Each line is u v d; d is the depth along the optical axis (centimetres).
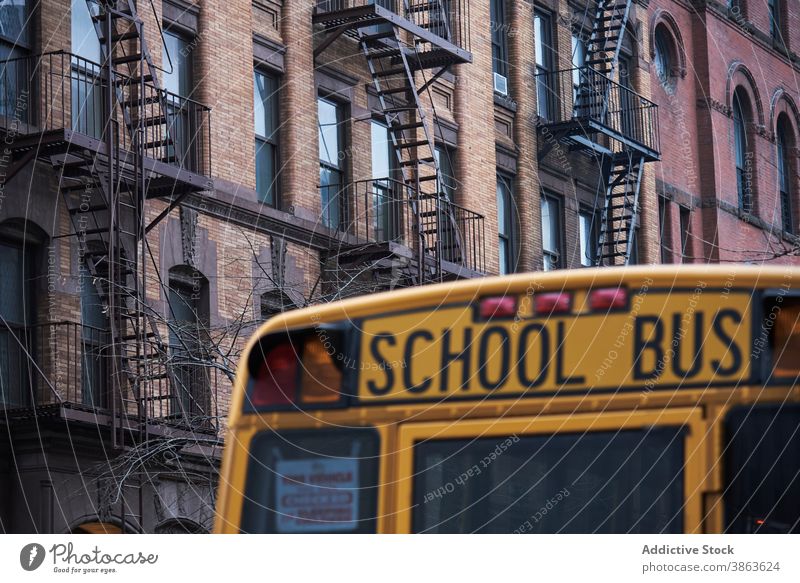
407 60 2598
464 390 855
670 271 842
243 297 2198
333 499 858
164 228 2086
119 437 1902
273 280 2069
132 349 2012
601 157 3159
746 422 811
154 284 2059
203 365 1900
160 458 1978
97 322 2005
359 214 2480
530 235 2928
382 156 2594
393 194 2600
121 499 1888
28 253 1930
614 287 846
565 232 3055
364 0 2548
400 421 859
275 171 2345
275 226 2280
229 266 2189
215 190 2164
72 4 2019
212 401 2103
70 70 1905
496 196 2855
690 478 804
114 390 1873
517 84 2967
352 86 2511
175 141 2075
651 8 3447
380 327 879
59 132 1822
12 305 1900
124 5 2039
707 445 807
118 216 1919
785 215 3916
